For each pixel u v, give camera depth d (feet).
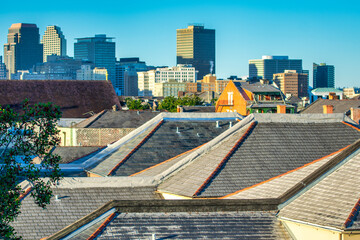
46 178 102.47
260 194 89.66
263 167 105.91
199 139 141.49
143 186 105.81
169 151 135.95
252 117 117.29
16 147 86.99
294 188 81.15
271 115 118.32
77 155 185.78
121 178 105.29
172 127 144.77
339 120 122.72
